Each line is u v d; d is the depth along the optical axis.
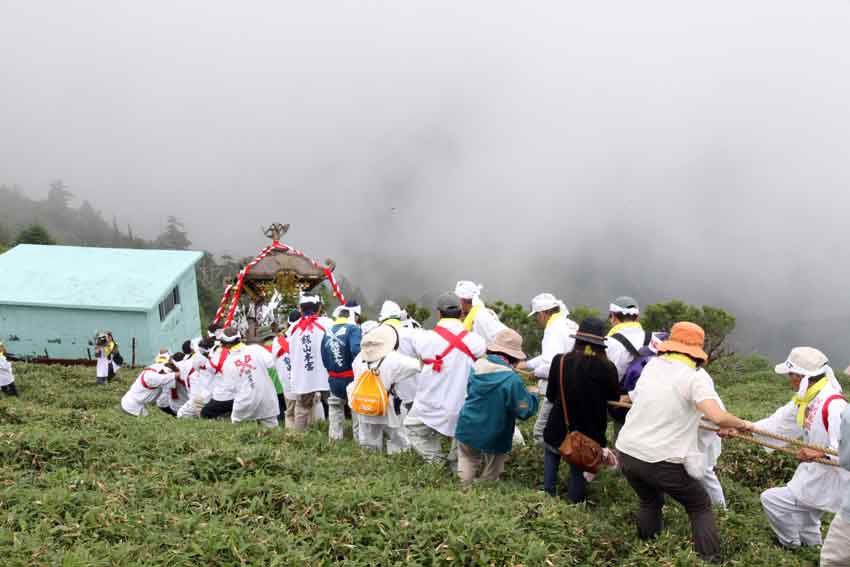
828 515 8.39
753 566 6.43
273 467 7.62
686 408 6.18
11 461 7.42
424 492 6.89
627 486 8.24
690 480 6.24
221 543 5.59
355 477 7.51
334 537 5.89
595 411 7.22
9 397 16.97
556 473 7.93
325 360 10.83
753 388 21.61
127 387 19.73
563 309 9.43
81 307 29.64
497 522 6.17
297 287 25.52
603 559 6.17
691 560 6.05
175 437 8.55
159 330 30.97
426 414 8.54
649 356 8.15
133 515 6.05
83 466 7.53
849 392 21.00
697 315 24.00
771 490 7.31
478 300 10.05
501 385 7.65
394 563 5.64
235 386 12.10
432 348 8.52
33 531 5.64
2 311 29.89
